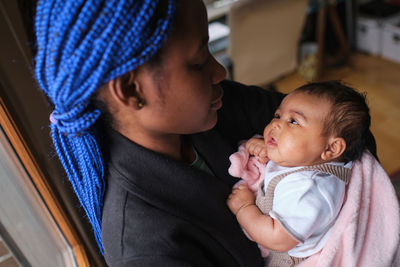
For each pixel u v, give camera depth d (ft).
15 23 2.15
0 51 2.16
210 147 2.34
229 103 2.62
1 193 2.25
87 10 1.38
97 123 1.93
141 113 1.75
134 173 1.93
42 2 1.44
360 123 2.47
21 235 2.45
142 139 1.97
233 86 2.68
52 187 2.73
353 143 2.49
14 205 2.41
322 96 2.53
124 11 1.40
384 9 10.39
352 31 10.82
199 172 2.11
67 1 1.38
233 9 7.27
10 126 2.32
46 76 1.57
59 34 1.42
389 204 2.46
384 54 10.49
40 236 2.74
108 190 1.99
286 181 2.46
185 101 1.72
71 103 1.60
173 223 1.90
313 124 2.49
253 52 8.36
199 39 1.63
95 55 1.44
